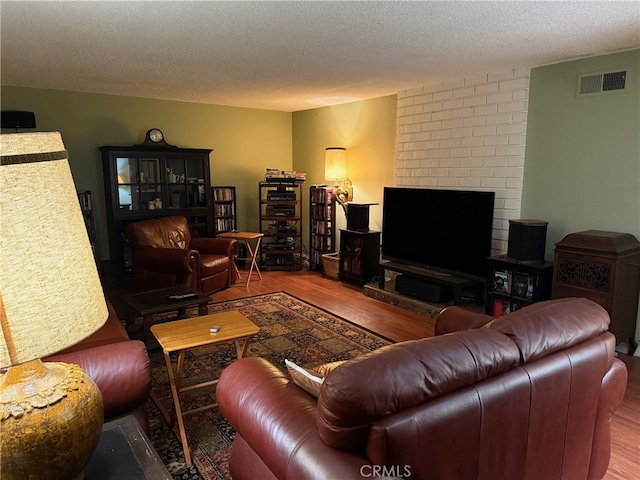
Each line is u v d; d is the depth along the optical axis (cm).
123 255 516
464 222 382
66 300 88
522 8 222
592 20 240
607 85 315
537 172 362
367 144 540
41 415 95
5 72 390
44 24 249
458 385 122
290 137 677
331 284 518
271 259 597
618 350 321
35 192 84
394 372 112
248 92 495
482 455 129
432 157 440
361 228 505
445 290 409
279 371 159
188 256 425
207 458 204
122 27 254
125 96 533
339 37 274
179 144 580
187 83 443
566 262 305
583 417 161
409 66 356
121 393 180
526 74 358
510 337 140
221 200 599
